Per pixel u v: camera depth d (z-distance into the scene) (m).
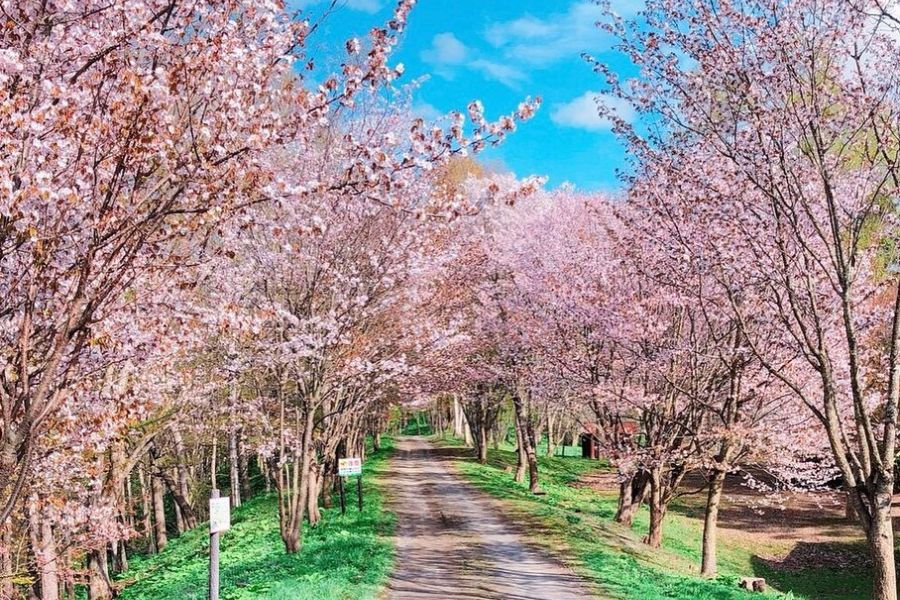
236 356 17.78
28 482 11.83
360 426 36.53
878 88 12.05
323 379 18.31
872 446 10.96
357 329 18.95
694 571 19.09
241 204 6.70
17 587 12.45
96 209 6.34
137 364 11.34
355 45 7.54
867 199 13.73
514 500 29.19
